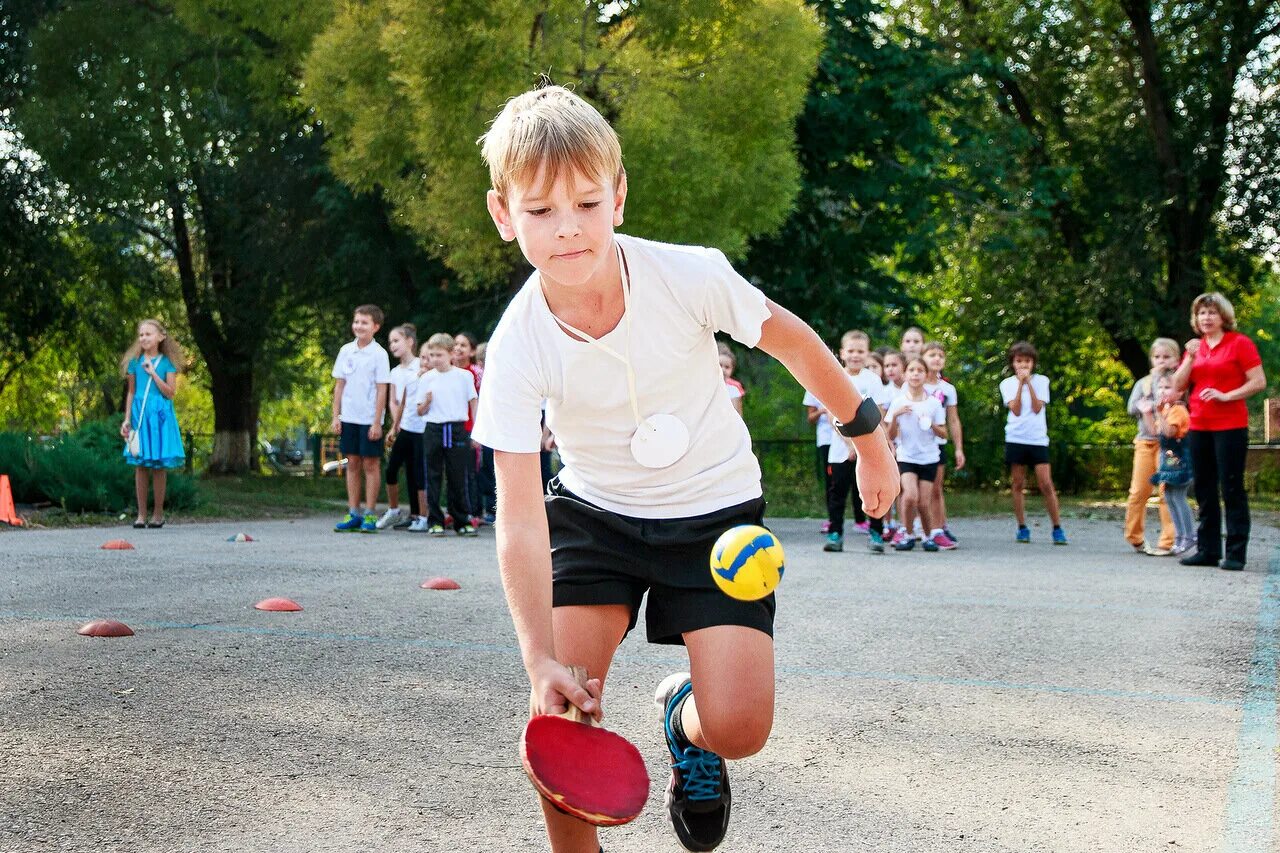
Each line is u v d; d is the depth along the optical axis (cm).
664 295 267
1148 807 343
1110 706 465
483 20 1538
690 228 1628
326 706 438
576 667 229
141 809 325
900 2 2772
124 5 2236
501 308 2123
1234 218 2594
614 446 278
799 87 1678
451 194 1645
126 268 2611
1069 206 2747
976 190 2383
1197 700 477
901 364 1221
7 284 2366
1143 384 1139
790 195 1703
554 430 287
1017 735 420
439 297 2216
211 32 2161
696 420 281
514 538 248
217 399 2869
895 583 850
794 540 1278
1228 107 2552
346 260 2314
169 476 1418
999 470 2589
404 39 1550
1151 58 2531
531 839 308
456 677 489
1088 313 2664
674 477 279
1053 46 2730
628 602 279
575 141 230
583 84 1580
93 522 1267
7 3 2358
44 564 839
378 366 1257
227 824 315
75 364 2861
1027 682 507
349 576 813
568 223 232
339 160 1781
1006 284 2808
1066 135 2741
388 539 1168
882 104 2169
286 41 2127
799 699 469
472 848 301
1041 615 695
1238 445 966
